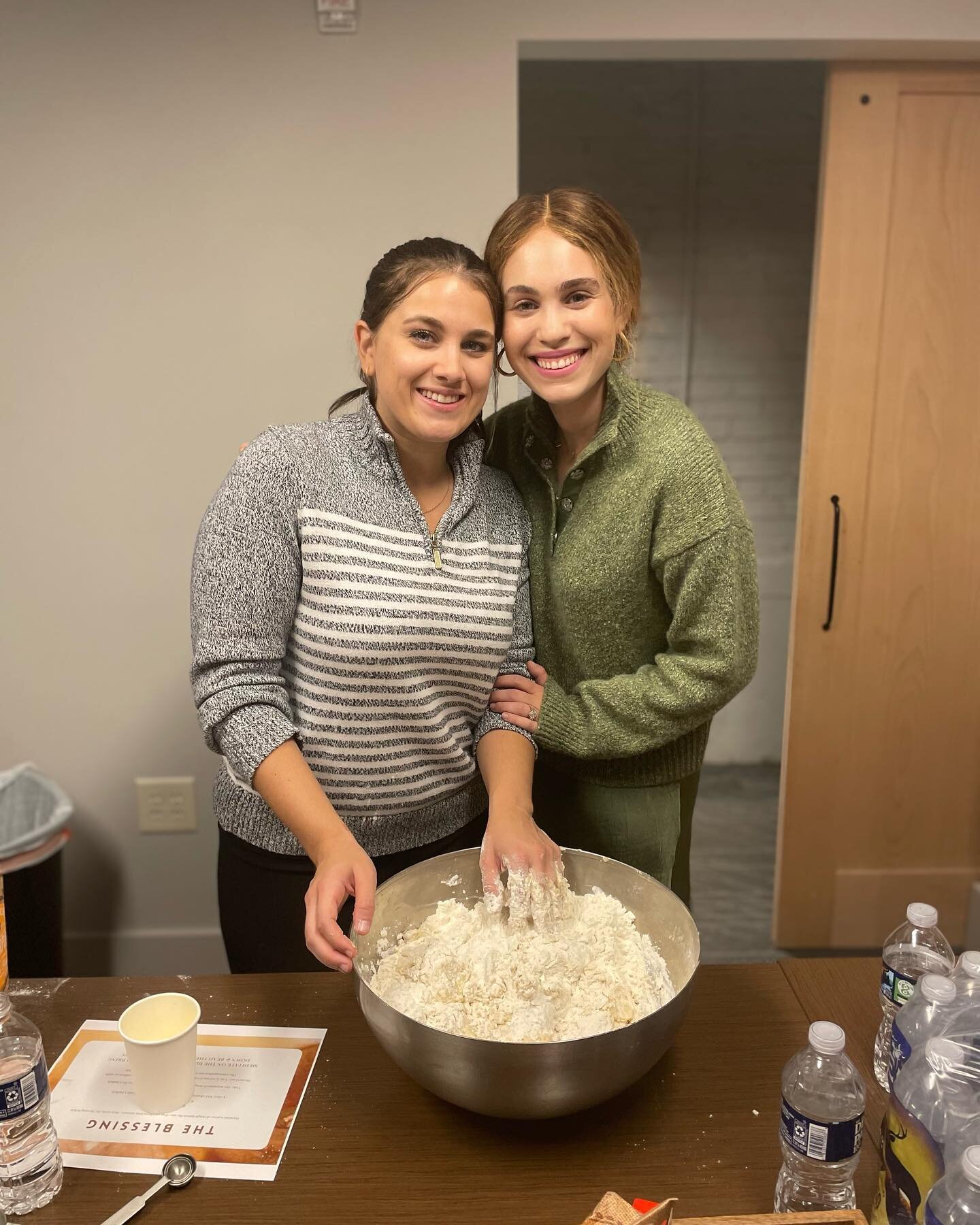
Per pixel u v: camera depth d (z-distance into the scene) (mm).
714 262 3760
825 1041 841
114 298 2111
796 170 3682
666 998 1078
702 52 2117
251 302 2123
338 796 1389
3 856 2064
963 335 2342
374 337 1292
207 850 2422
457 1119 1007
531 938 1131
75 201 2061
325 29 1998
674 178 3699
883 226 2275
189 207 2072
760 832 3469
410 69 2023
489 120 2051
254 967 1472
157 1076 990
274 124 2039
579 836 1601
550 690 1458
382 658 1308
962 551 2465
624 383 1401
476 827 1531
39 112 2016
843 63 2184
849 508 2428
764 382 3852
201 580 1271
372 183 2074
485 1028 1009
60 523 2229
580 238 1271
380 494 1320
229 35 1996
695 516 1346
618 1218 814
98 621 2285
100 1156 957
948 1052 788
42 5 1967
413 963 1112
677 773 1562
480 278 1270
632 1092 1038
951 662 2533
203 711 1262
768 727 4078
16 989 1200
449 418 1280
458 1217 896
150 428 2182
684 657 1399
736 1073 1064
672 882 1700
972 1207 664
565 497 1468
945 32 2053
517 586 1450
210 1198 915
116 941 2467
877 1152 960
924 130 2230
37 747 2352
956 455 2410
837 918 2686
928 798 2617
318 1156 960
